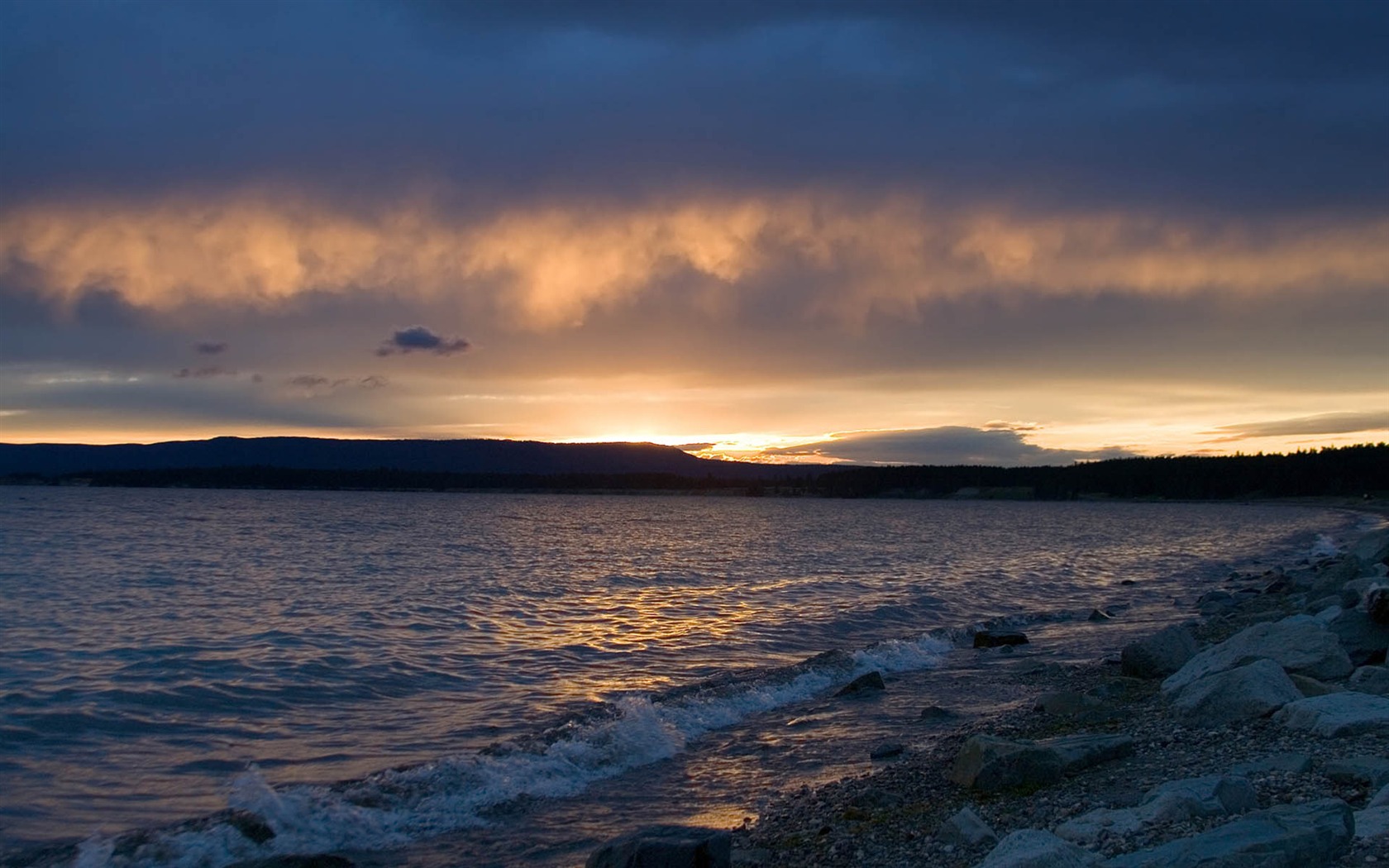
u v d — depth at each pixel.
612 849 8.64
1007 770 11.13
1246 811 8.35
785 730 15.84
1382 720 11.12
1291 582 35.09
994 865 7.06
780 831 10.55
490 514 133.25
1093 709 14.98
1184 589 41.00
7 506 126.00
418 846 10.68
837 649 23.80
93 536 69.56
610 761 13.89
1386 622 17.03
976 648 24.48
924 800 11.07
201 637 24.09
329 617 28.25
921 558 57.31
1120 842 7.84
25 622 26.80
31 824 10.91
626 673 20.25
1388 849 6.84
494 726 15.68
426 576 42.53
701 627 26.95
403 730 15.37
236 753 13.95
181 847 10.25
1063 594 38.28
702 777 13.30
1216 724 12.53
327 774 12.98
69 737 14.50
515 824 11.41
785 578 43.03
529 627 26.83
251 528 84.00
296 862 9.60
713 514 152.50
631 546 67.69
